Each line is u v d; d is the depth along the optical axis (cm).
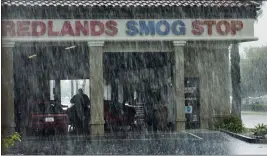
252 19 2139
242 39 2128
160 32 2088
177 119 2133
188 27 2105
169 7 2067
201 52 2323
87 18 2055
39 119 2081
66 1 2031
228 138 1908
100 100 2072
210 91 2322
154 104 2422
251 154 1364
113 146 1664
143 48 2161
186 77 2319
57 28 2027
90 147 1638
